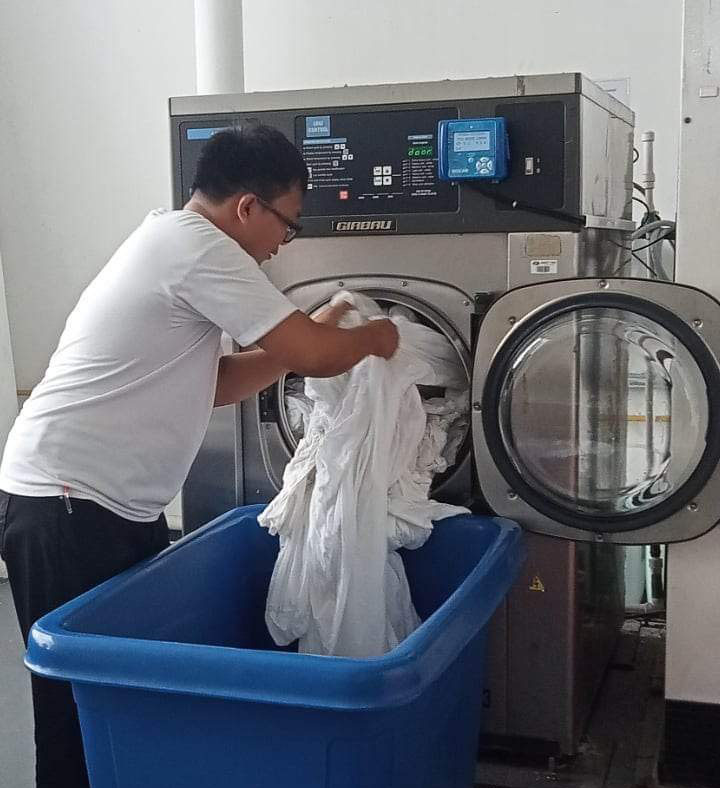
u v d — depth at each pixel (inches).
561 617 83.2
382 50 128.3
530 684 85.0
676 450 76.3
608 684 101.8
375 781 57.3
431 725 64.2
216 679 54.4
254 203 72.7
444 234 83.5
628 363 78.7
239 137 72.9
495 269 82.6
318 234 86.7
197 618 78.4
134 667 55.9
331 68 131.1
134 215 146.1
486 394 79.6
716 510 76.2
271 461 90.9
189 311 70.4
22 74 147.1
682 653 81.0
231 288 67.6
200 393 74.2
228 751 58.0
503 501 81.4
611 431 79.4
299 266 87.8
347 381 79.1
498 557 71.1
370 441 77.3
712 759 81.4
